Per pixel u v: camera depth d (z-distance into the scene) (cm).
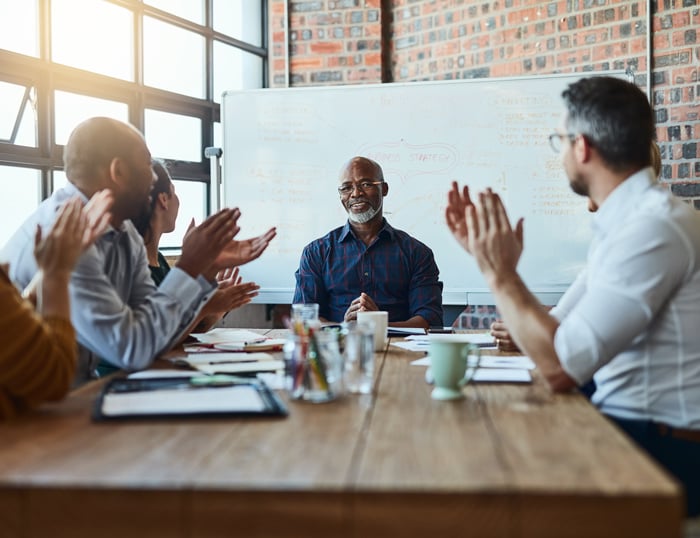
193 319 188
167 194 260
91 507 93
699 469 145
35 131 362
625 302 144
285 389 155
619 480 93
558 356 148
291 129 446
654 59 405
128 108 418
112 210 194
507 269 156
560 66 431
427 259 331
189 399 138
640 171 160
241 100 451
